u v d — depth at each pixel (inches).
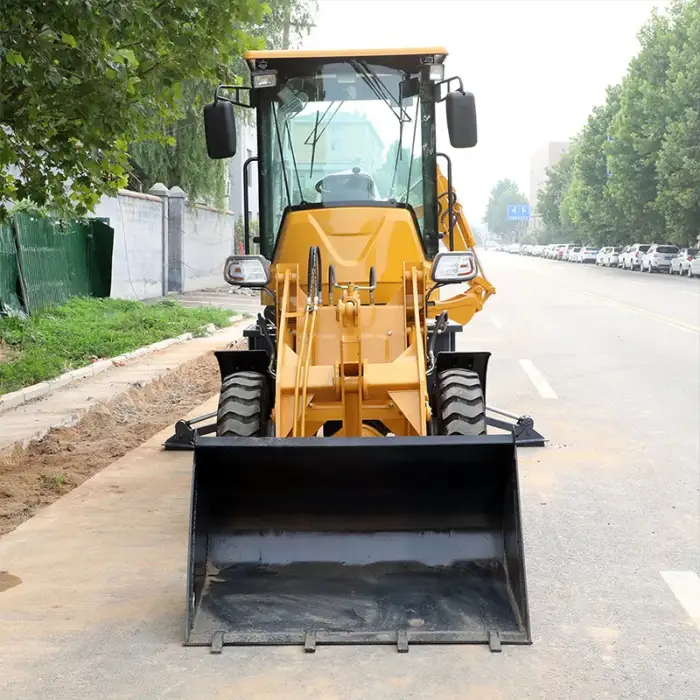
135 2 284.5
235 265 254.1
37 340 591.2
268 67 275.7
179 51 320.5
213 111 270.8
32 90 286.5
